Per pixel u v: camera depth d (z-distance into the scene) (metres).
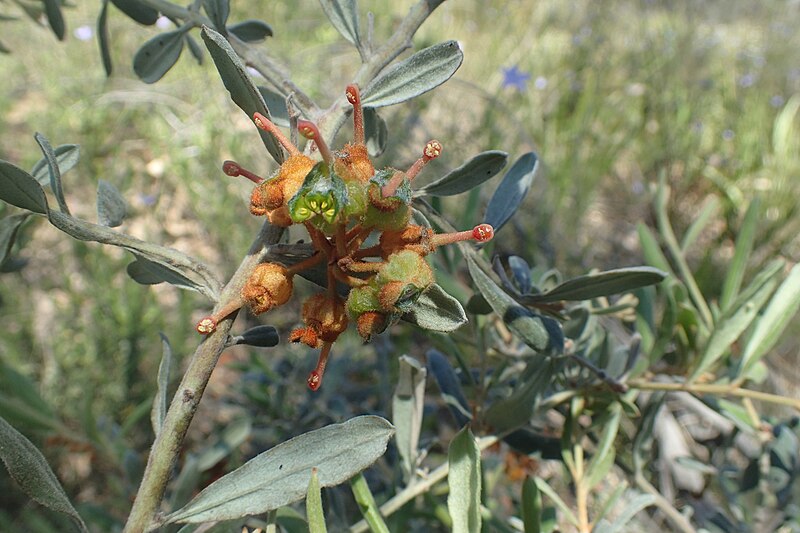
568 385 0.22
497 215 0.19
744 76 0.82
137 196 0.60
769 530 0.26
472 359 0.37
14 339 0.44
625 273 0.17
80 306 0.46
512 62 0.80
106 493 0.39
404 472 0.21
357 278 0.13
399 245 0.13
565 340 0.18
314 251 0.14
